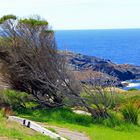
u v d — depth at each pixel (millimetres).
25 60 29578
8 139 13406
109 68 118188
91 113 28703
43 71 29578
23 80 29984
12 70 29984
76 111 31422
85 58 113750
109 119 27328
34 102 31156
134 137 23422
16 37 29969
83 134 22172
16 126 16562
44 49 29641
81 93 30453
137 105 36094
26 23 29844
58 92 29828
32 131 16859
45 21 30375
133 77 122438
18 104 29938
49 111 29375
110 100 30625
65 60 30188
